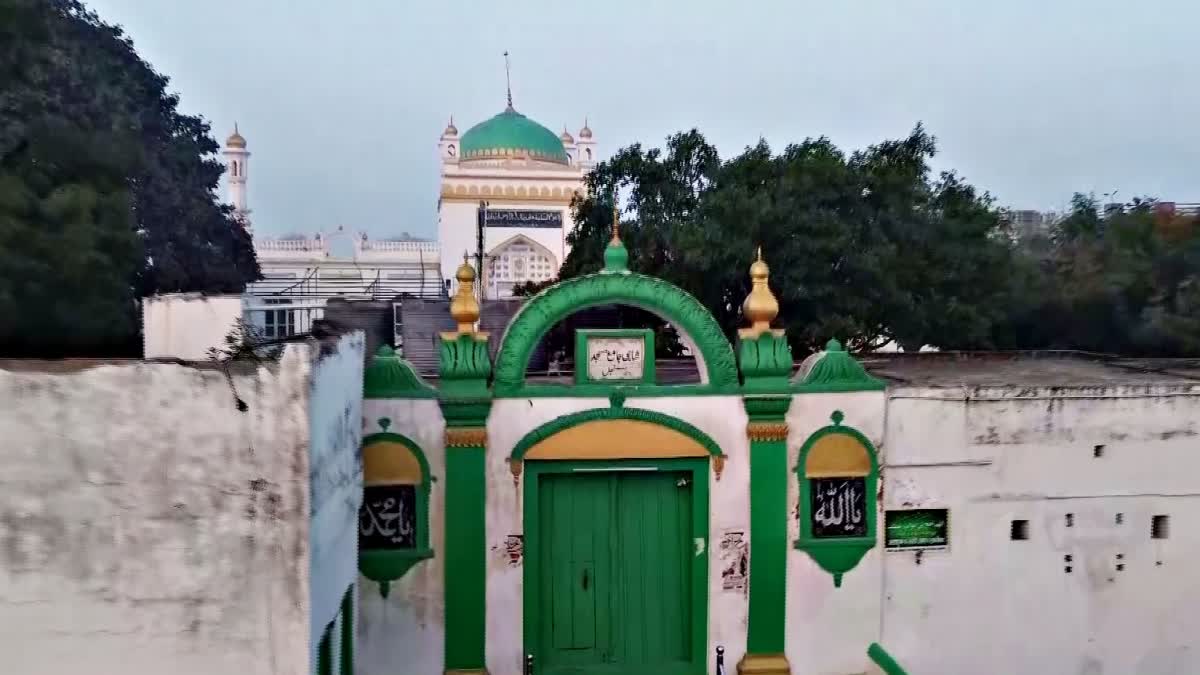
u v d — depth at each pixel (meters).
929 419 10.16
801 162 18.23
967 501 10.22
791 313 18.48
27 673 6.00
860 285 18.03
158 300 9.60
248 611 6.18
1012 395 10.23
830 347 10.20
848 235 17.42
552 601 10.02
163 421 6.09
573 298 9.73
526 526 9.77
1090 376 12.30
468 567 9.62
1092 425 10.37
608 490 10.05
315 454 6.45
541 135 36.97
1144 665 10.48
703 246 17.56
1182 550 10.51
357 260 35.28
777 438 9.90
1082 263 22.05
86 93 16.67
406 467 9.58
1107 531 10.41
